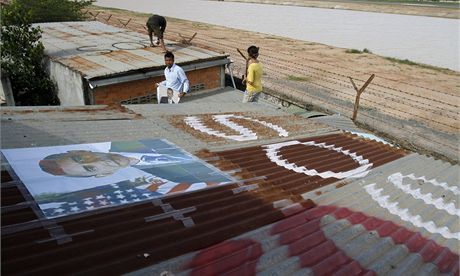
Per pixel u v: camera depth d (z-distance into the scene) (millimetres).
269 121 7441
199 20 42469
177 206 3549
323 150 6043
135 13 45250
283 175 4812
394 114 14703
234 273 2768
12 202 3232
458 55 27266
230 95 11805
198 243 3016
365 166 5566
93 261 2609
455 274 3420
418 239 3828
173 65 9039
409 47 29688
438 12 47000
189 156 4848
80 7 22953
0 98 10180
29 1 19234
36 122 5363
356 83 19156
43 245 2707
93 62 10219
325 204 4148
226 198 3865
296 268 2992
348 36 34000
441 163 6270
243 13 48375
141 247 2842
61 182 3701
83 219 3119
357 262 3236
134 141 5121
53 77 10812
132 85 9930
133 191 3715
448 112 15344
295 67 21969
